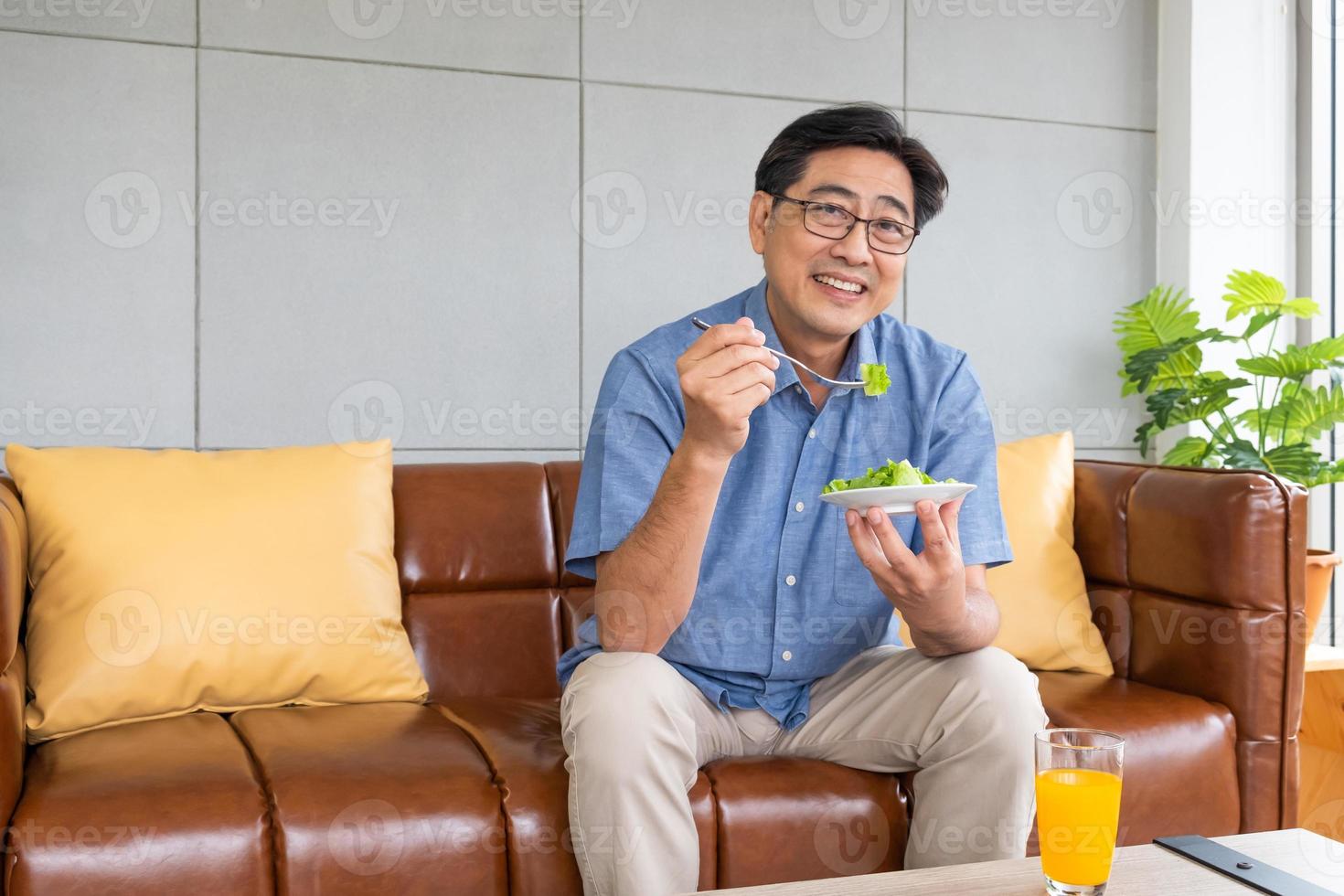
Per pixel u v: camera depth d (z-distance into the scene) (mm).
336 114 2359
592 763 1392
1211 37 2895
